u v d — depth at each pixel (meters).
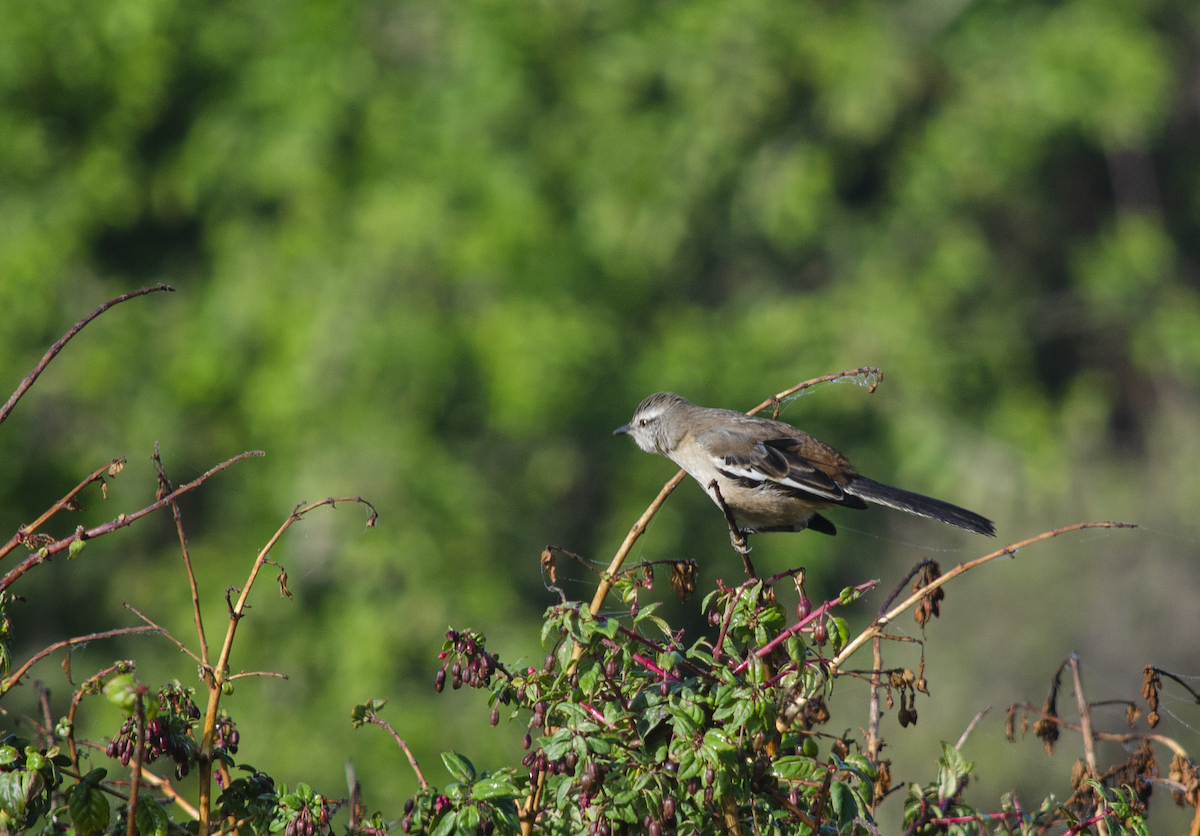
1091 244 21.00
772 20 17.94
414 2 18.33
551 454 17.12
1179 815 8.41
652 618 3.68
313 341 16.11
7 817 3.47
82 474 16.44
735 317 18.75
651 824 3.38
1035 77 18.61
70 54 17.02
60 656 15.59
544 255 17.12
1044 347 21.50
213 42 17.81
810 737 4.15
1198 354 19.84
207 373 16.67
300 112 17.05
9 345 16.28
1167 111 20.16
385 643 15.34
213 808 3.77
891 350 17.92
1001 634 15.44
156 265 18.47
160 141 18.14
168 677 15.74
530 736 3.73
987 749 13.09
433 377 16.33
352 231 17.05
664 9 18.30
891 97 18.08
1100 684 15.18
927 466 17.53
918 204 18.69
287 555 16.02
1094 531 16.67
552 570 3.85
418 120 17.66
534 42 17.62
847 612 16.97
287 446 16.34
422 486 16.05
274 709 15.55
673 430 6.96
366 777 14.75
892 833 7.04
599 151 17.48
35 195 16.91
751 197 18.27
